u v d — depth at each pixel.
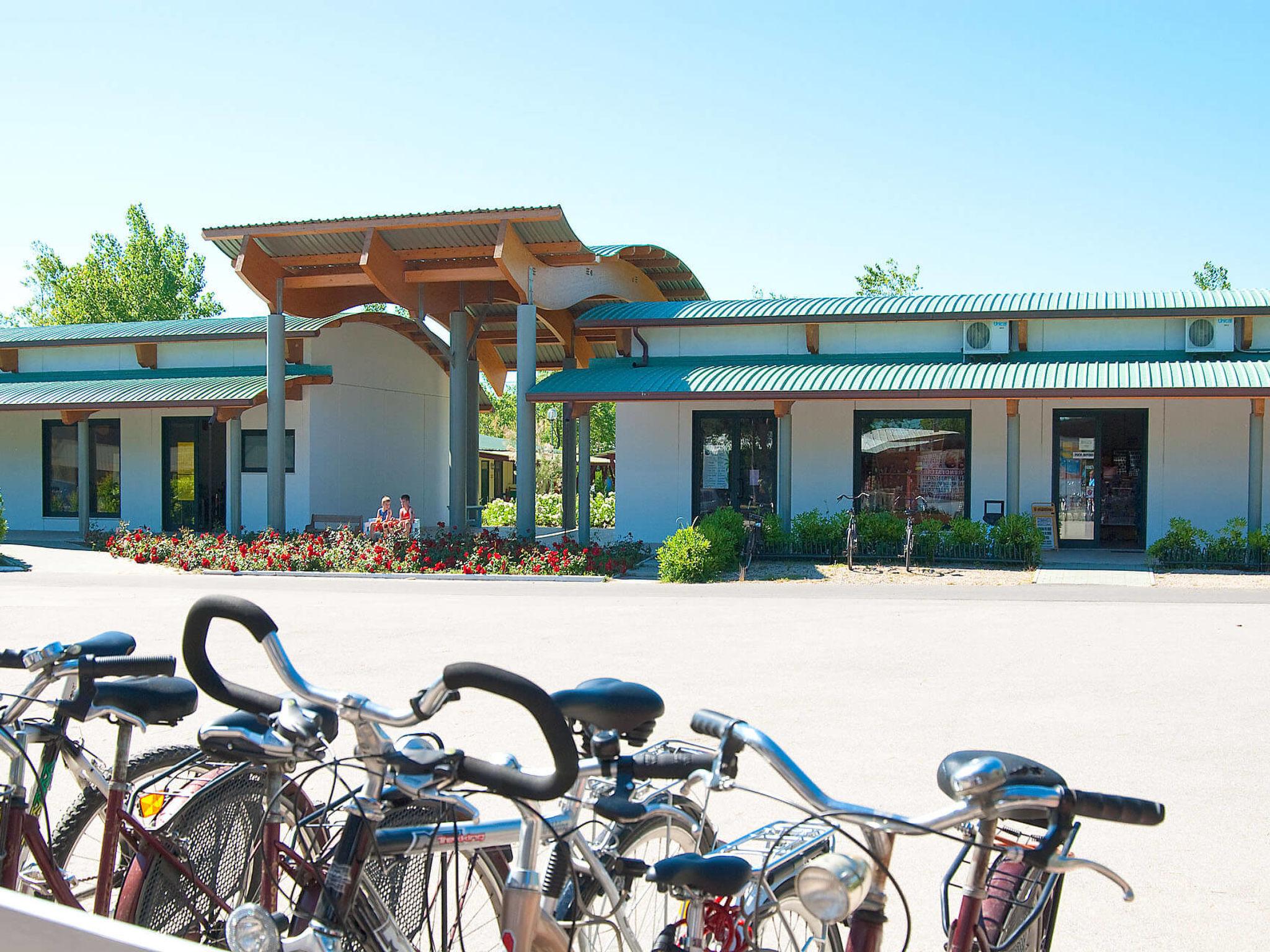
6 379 25.94
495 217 18.86
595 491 40.53
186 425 24.66
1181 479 19.08
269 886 2.77
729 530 17.95
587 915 2.68
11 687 8.23
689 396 18.69
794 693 7.95
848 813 2.35
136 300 55.91
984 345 19.80
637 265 23.94
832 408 20.38
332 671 8.74
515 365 31.19
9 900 1.85
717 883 2.33
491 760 2.62
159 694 3.23
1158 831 5.19
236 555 18.08
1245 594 13.71
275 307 20.86
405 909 2.75
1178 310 19.05
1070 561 17.89
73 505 25.39
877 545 18.38
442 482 29.39
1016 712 7.36
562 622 11.57
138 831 3.06
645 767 2.68
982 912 2.70
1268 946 3.99
